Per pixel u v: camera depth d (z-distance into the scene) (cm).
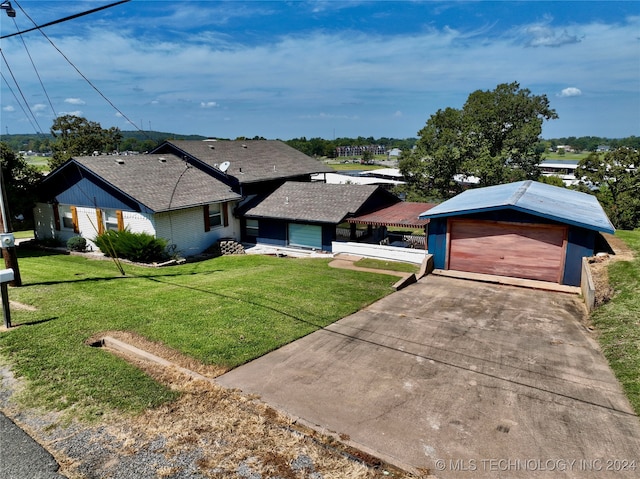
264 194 2434
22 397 624
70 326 882
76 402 613
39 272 1461
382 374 724
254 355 781
